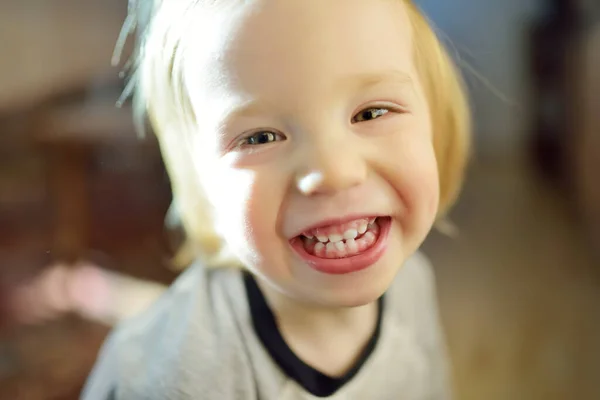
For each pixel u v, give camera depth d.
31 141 1.32
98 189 1.30
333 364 0.59
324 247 0.48
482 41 1.89
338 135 0.45
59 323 1.15
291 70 0.43
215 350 0.56
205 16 0.47
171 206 0.95
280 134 0.46
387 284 0.50
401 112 0.49
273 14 0.44
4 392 1.00
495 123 1.91
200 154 0.53
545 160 1.83
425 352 0.71
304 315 0.57
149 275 1.23
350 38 0.44
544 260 1.42
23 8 1.39
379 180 0.48
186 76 0.50
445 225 1.27
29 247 1.31
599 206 1.47
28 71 1.36
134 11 0.65
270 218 0.47
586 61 1.57
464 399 1.05
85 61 1.31
